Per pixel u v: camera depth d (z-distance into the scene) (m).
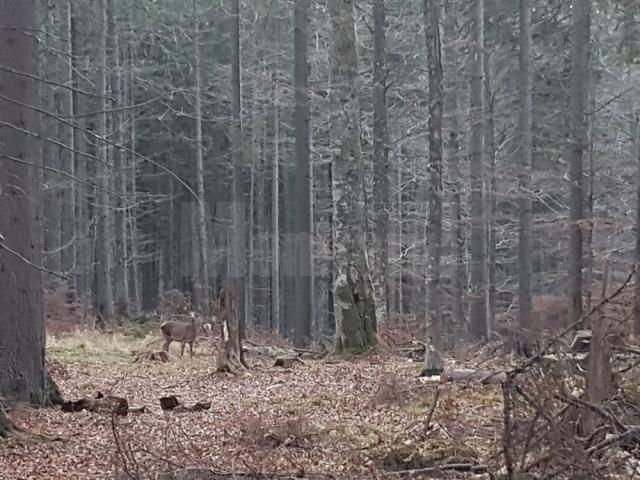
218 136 41.19
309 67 29.16
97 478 7.28
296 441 8.52
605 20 25.47
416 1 26.20
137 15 30.59
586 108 18.89
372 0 21.59
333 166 18.00
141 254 40.97
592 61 22.31
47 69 22.97
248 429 8.82
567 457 5.34
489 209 23.12
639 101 25.55
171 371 15.23
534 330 11.90
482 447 7.66
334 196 18.00
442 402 10.23
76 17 25.66
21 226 10.30
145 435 9.08
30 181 10.16
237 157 28.16
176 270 42.44
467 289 25.88
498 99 27.22
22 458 8.01
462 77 25.17
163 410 10.98
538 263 30.05
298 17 22.08
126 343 20.62
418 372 14.15
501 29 24.91
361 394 11.93
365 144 26.48
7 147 9.95
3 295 10.35
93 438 8.92
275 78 31.88
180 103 37.31
